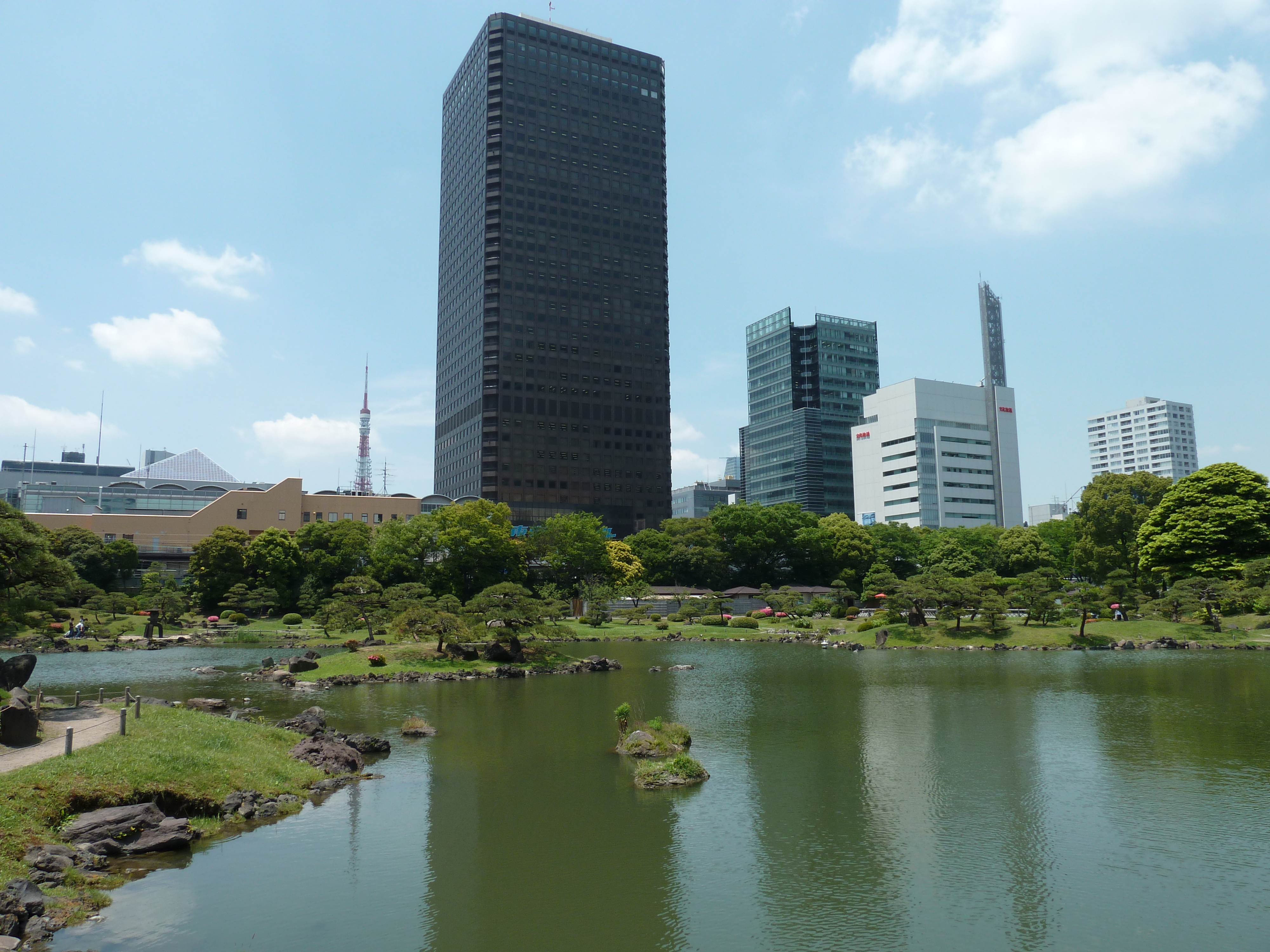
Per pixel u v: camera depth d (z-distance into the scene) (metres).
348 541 124.06
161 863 23.59
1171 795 30.06
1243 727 41.69
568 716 47.94
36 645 88.12
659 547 158.38
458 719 46.75
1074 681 59.91
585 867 23.70
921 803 29.67
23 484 182.38
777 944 18.88
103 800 25.08
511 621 73.69
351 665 66.88
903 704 50.47
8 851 20.84
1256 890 21.78
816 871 23.34
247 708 50.34
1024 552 137.12
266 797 29.03
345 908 20.73
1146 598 97.00
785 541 157.38
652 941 19.06
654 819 27.95
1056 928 19.66
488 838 26.11
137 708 34.97
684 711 49.19
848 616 119.25
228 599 115.06
